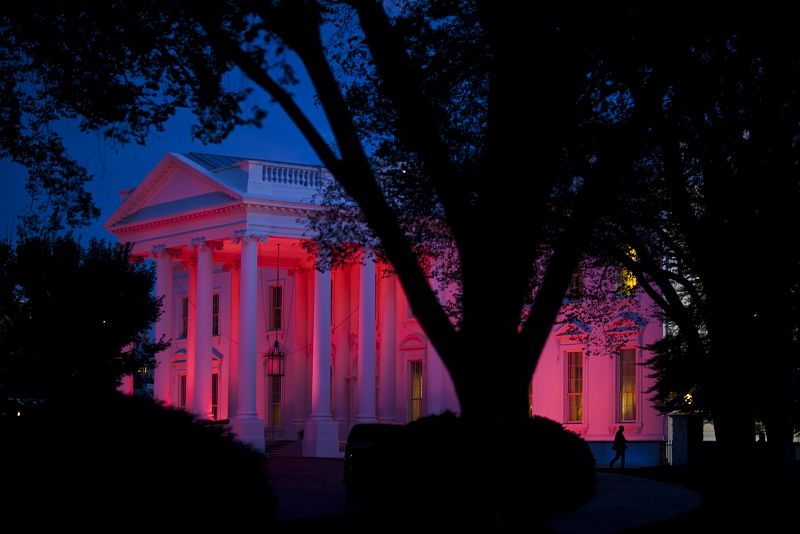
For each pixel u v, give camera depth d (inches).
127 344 1892.2
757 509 970.1
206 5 707.4
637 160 1053.2
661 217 1194.0
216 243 2498.8
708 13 733.9
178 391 2920.8
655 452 2044.8
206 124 866.8
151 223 2603.3
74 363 1788.9
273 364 2753.4
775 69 889.5
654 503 1123.3
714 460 1809.8
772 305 1044.5
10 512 581.9
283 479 1660.9
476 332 571.8
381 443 940.6
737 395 1034.1
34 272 1787.6
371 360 2465.6
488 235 581.0
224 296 2930.6
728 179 992.2
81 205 959.6
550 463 1004.6
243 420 2348.7
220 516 625.0
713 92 923.4
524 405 575.8
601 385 2182.6
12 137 919.0
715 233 1016.9
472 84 983.6
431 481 852.6
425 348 2527.1
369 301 2468.0
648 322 1902.1
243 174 2429.9
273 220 2400.3
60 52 858.8
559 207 1010.7
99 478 597.9
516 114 592.7
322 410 2453.2
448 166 589.0
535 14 614.5
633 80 832.3
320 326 2456.9
